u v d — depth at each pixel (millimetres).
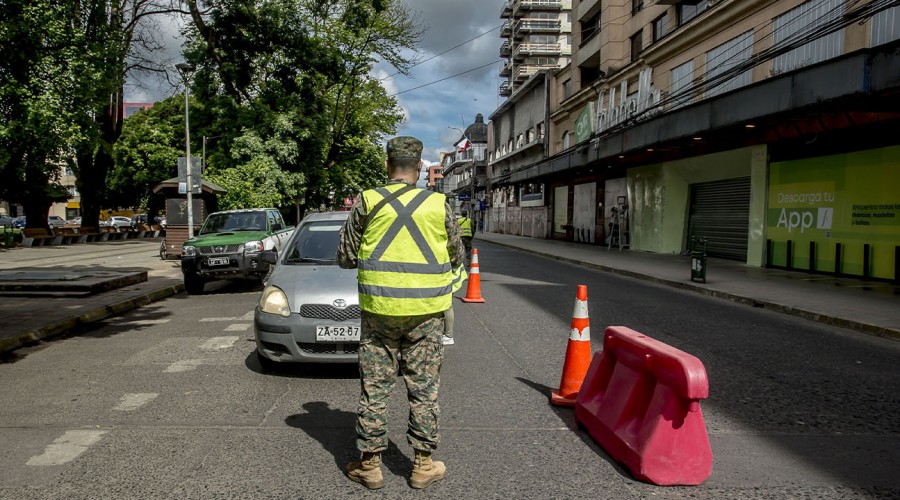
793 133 14383
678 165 21594
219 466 3490
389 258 3094
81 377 5531
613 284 13617
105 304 9297
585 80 34219
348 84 31562
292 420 4309
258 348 5590
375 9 29562
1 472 3418
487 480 3322
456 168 90625
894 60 9539
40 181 28188
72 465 3512
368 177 34000
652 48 23703
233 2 21328
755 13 17625
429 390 3215
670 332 7820
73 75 13680
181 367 5895
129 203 48062
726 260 19297
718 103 14758
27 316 8211
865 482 3322
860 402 4844
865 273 13227
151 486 3229
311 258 6609
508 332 7664
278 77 23250
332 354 5363
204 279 11625
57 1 12695
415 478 3205
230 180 21281
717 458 3666
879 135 12695
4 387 5215
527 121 44156
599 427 3836
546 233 38250
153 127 43719
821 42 14875
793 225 15500
